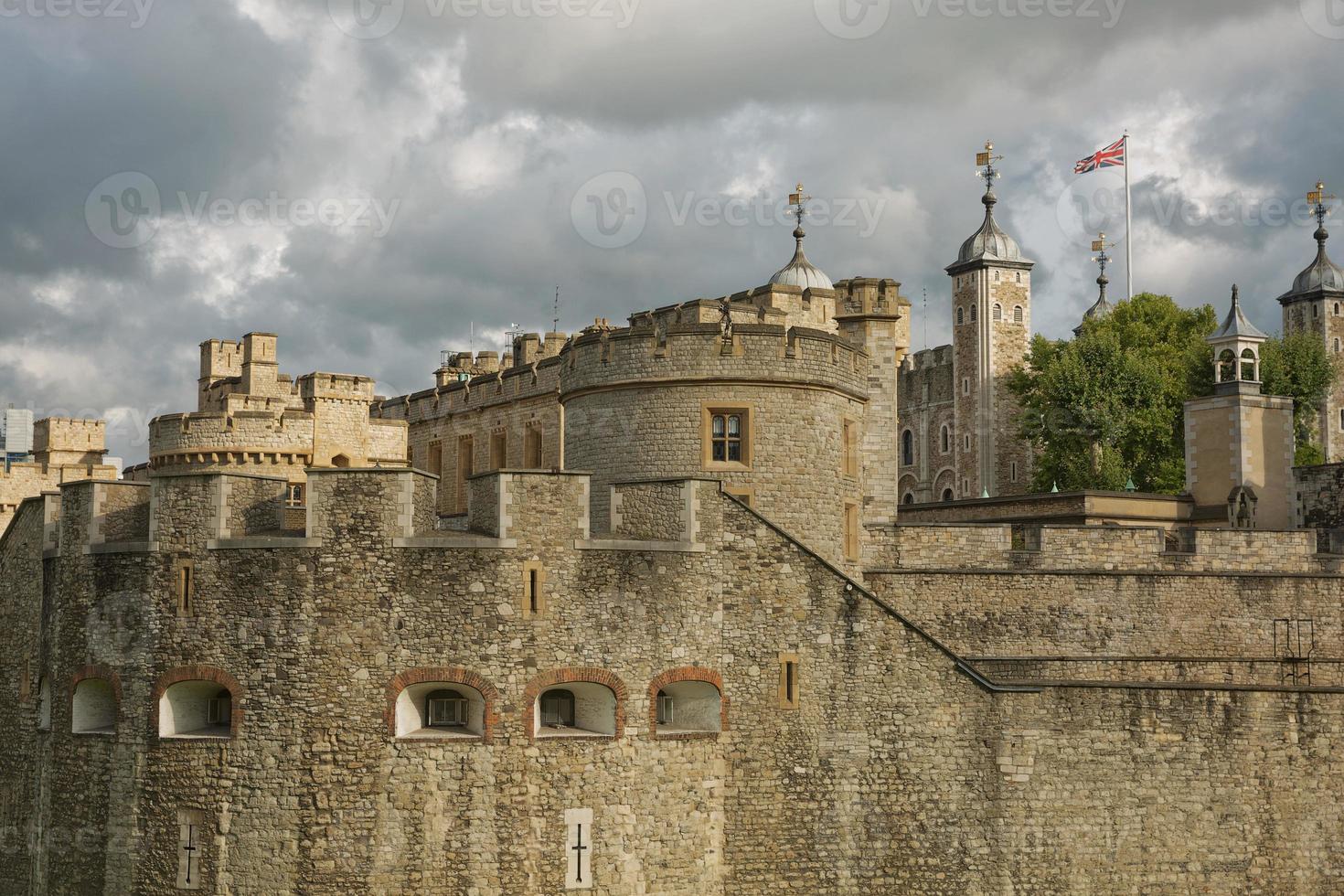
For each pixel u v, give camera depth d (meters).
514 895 41.69
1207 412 65.75
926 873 44.12
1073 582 52.03
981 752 44.34
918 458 139.88
